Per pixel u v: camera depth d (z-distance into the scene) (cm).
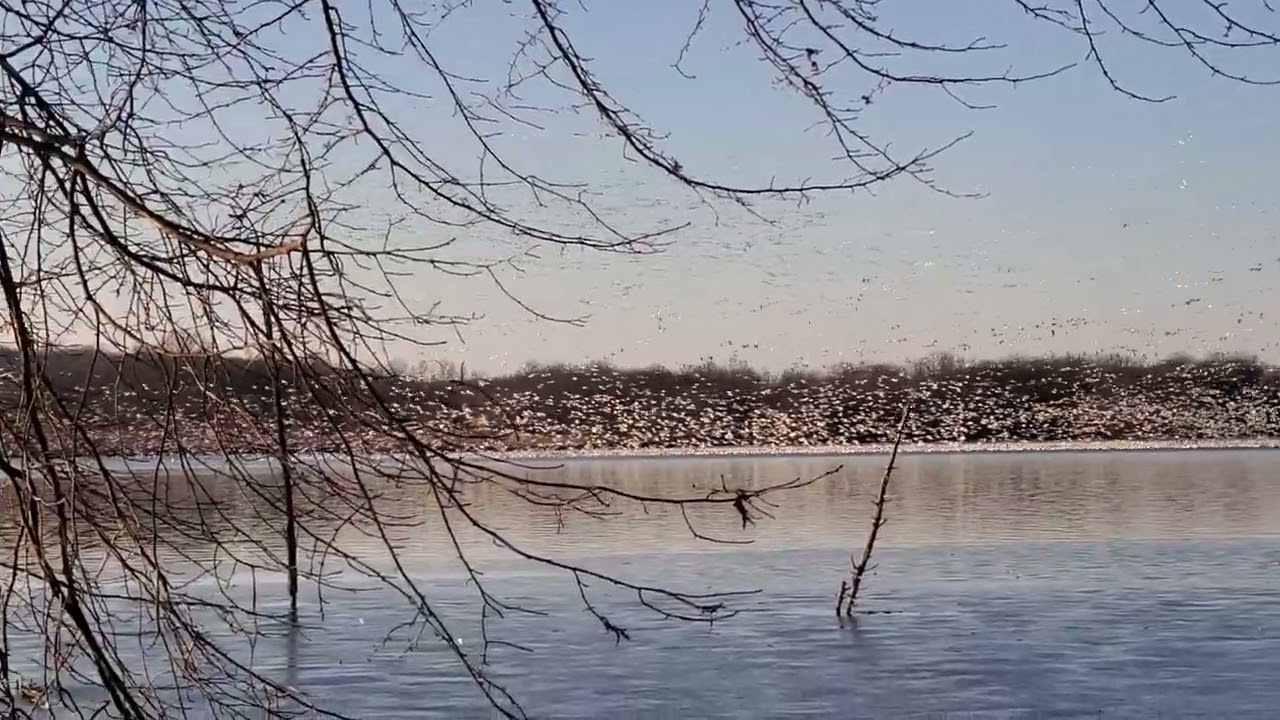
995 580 2064
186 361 538
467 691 1300
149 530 562
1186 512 3309
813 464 6269
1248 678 1361
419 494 575
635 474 5500
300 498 572
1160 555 2388
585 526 3019
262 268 487
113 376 550
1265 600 1845
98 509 554
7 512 570
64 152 425
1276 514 3222
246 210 506
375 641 1520
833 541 2678
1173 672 1389
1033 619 1698
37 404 527
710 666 1417
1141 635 1585
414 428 510
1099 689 1317
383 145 498
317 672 1365
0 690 583
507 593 1925
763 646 1522
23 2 504
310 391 501
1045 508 3488
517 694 1293
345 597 1845
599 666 1412
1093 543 2598
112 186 410
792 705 1262
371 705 1241
